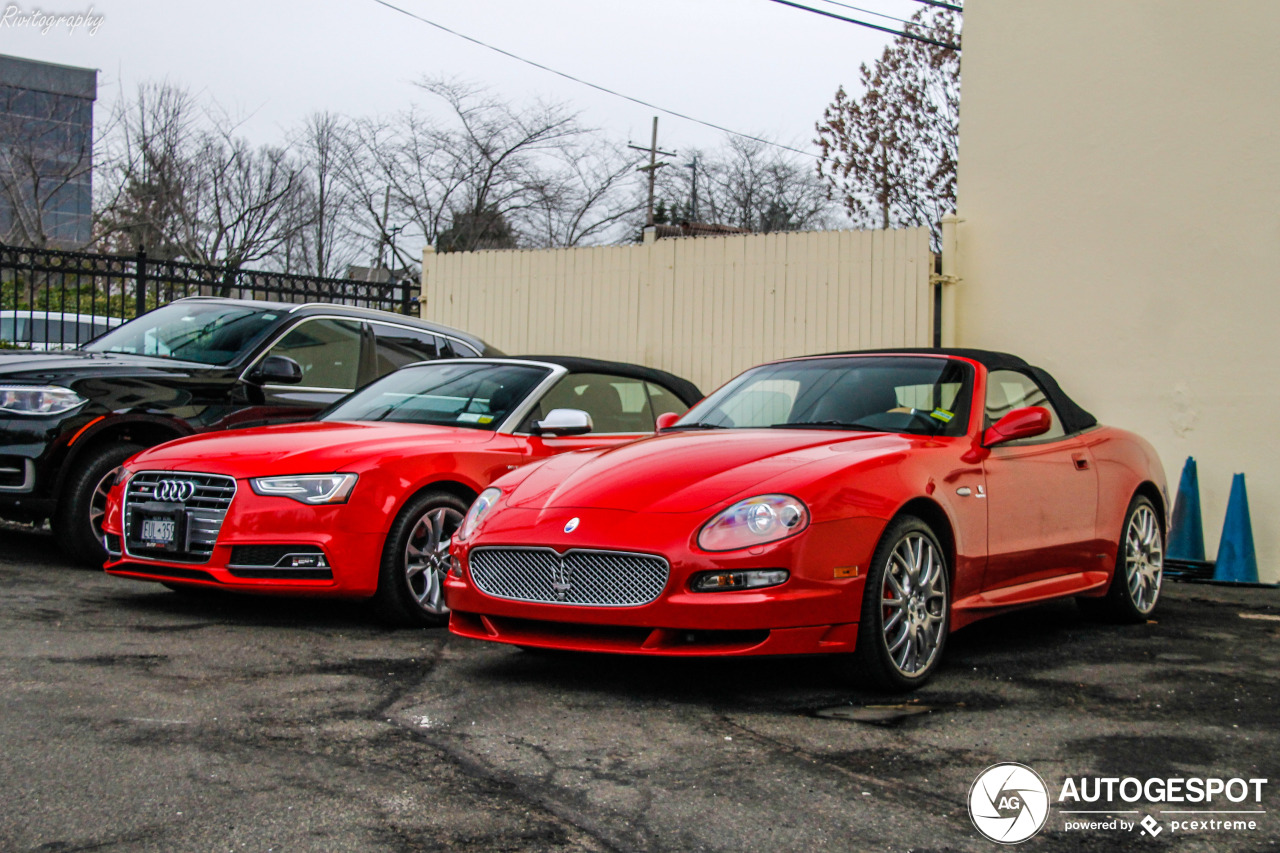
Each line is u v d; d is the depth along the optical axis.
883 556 4.22
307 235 30.84
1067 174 9.15
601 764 3.36
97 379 6.85
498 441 6.00
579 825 2.86
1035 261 9.33
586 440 6.48
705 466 4.40
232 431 6.02
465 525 4.65
